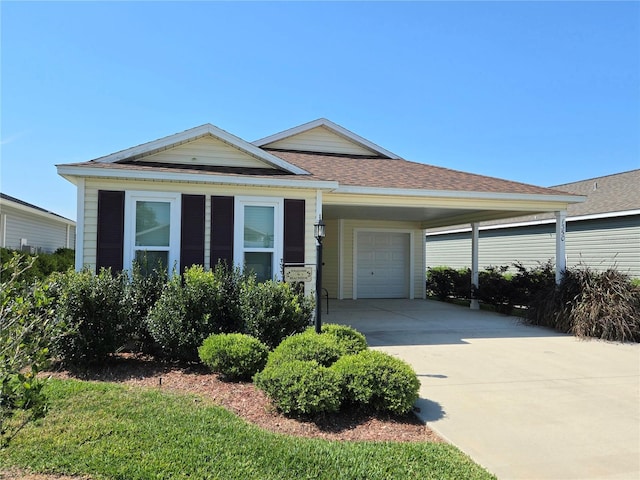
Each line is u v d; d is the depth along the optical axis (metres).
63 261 16.58
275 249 8.07
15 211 16.12
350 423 4.08
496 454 3.50
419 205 9.84
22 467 3.01
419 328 9.76
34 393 2.63
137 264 6.62
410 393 4.26
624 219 13.69
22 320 2.82
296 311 6.36
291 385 4.14
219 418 3.96
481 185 10.55
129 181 7.35
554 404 4.74
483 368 6.27
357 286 15.92
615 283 9.26
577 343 8.23
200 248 7.63
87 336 5.53
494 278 13.15
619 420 4.28
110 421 3.81
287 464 3.13
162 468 3.02
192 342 5.80
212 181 7.57
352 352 5.34
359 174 10.49
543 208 10.59
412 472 3.09
